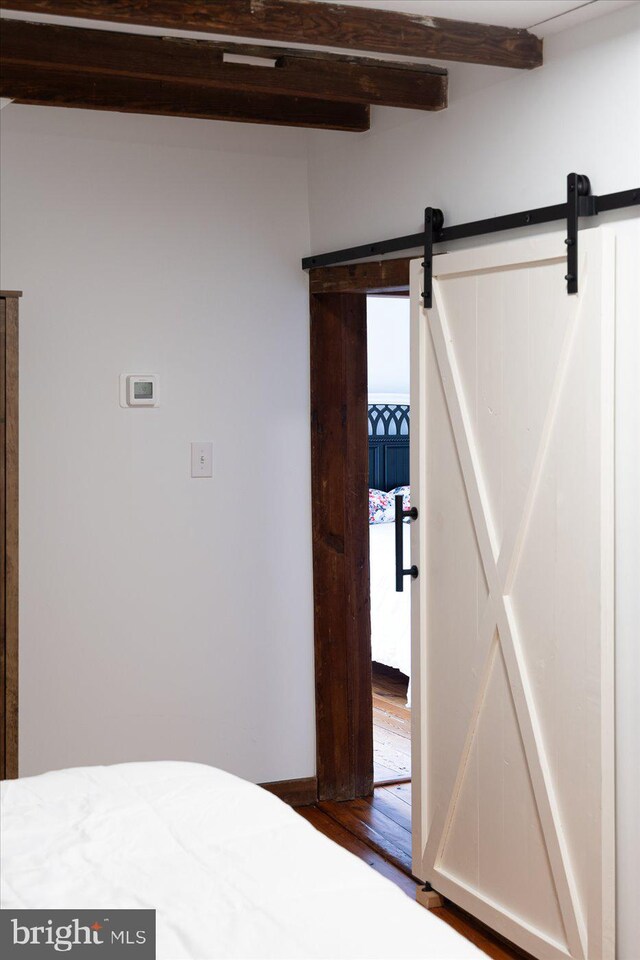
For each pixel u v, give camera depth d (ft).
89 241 12.60
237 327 13.41
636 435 8.52
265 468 13.61
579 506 8.89
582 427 8.83
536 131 9.61
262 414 13.57
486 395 9.97
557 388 9.08
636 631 8.61
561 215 9.16
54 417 12.50
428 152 11.25
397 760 15.58
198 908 5.56
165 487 13.07
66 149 12.45
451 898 10.66
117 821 6.72
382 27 8.94
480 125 10.39
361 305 13.93
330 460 13.83
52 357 12.47
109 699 12.85
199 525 13.26
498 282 9.79
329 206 13.26
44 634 12.51
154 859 6.19
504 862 9.91
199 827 6.66
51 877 5.94
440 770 10.82
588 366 8.75
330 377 13.78
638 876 8.66
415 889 11.25
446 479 10.57
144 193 12.86
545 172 9.50
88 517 12.69
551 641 9.26
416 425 11.00
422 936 5.29
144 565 12.99
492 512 9.93
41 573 12.49
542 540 9.33
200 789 7.34
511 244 9.53
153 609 13.05
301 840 6.48
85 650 12.72
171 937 5.27
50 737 12.59
